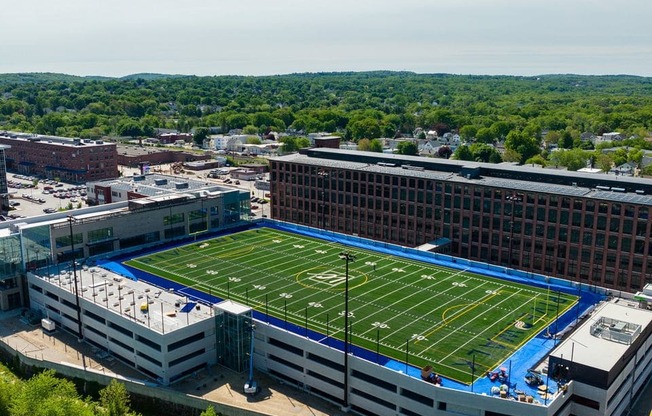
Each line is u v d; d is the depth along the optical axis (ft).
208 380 359.66
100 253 522.88
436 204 554.87
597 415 296.51
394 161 625.00
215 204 611.06
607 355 305.73
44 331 430.20
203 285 456.45
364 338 366.63
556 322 387.55
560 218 487.20
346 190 620.90
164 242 563.48
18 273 462.19
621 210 457.68
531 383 307.78
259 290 446.19
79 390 366.63
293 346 353.72
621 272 465.47
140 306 393.50
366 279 468.75
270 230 609.42
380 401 320.91
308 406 335.26
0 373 381.40
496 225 522.06
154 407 347.36
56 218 521.65
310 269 492.95
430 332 374.63
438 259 515.91
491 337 366.84
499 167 563.07
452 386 310.45
